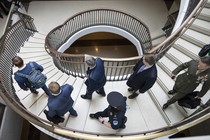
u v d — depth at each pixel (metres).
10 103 3.90
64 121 4.32
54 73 5.77
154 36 9.62
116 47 11.92
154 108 4.42
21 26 6.93
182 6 5.95
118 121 3.32
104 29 9.07
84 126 4.26
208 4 5.42
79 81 5.27
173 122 4.08
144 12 10.52
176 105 4.33
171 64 4.96
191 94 3.79
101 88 4.41
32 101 4.80
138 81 3.82
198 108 3.99
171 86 4.59
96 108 4.56
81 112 4.48
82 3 10.67
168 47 4.88
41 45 7.31
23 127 7.30
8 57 5.75
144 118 4.25
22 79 4.19
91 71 3.68
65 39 8.59
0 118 5.60
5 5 8.30
